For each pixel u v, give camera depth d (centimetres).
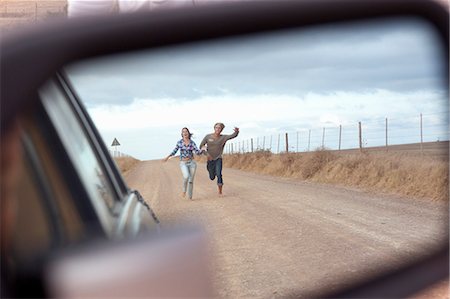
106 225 252
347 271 540
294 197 1423
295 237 780
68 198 250
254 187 1677
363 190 1683
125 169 380
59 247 209
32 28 226
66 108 284
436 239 624
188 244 223
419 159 1642
